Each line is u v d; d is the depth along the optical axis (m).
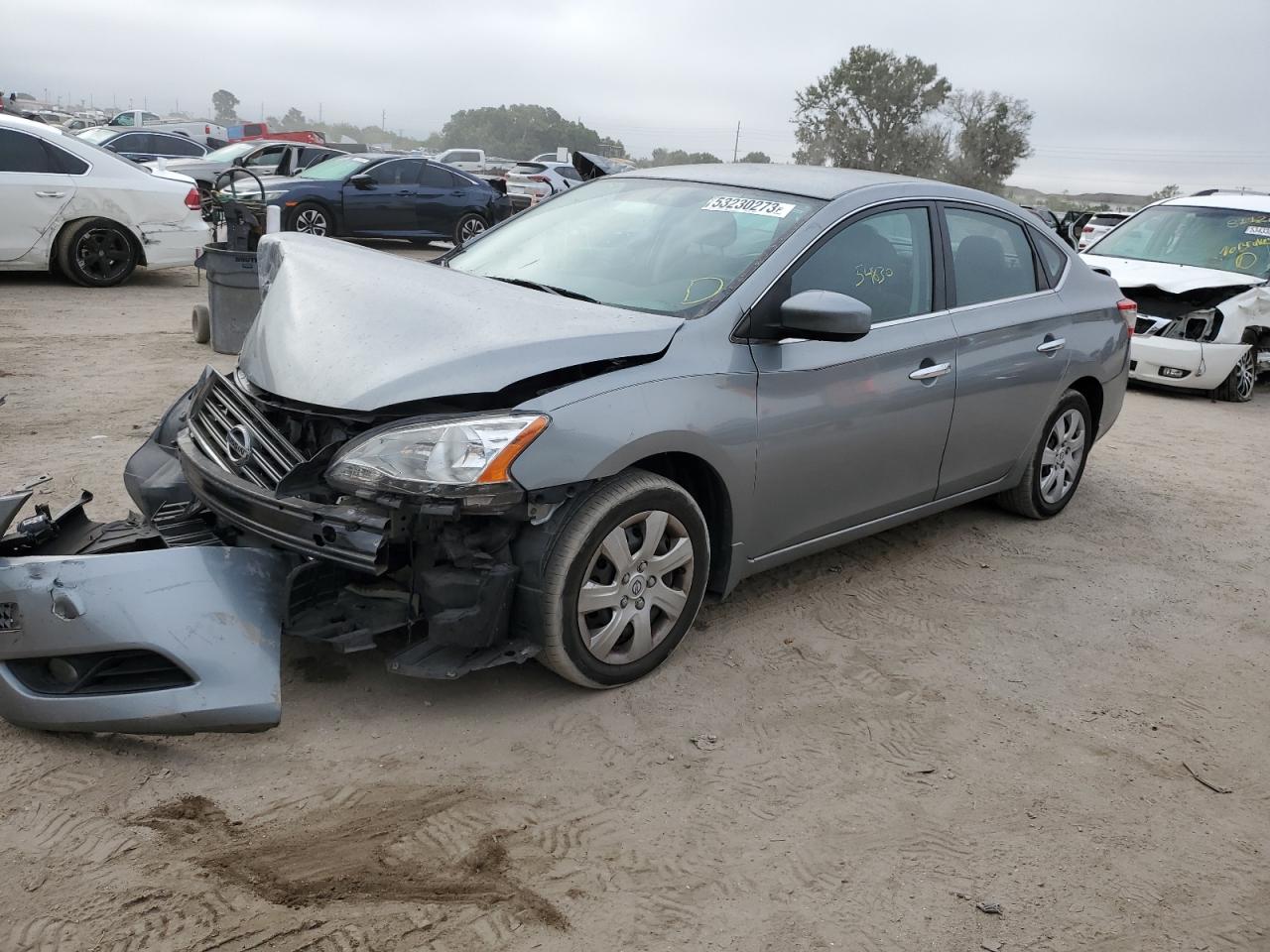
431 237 18.08
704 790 3.04
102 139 24.20
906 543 5.19
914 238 4.40
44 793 2.77
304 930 2.37
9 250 11.02
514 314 3.38
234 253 8.01
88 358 8.00
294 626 3.05
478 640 3.12
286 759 3.01
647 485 3.34
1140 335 9.66
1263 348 9.91
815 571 4.73
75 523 3.46
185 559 2.91
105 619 2.79
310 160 21.19
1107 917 2.66
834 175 4.47
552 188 26.28
